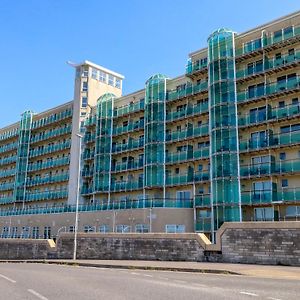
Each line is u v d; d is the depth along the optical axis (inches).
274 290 513.7
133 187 2055.9
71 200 2397.9
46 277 721.0
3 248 1839.3
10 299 444.5
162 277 708.7
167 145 1975.9
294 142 1510.8
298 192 1461.6
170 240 1176.8
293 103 1573.6
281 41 1581.0
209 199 1691.7
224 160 1640.0
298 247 922.7
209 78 1766.7
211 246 1075.9
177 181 1878.7
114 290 512.7
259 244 987.9
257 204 1550.2
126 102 2273.6
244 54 1690.5
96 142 2305.6
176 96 1972.2
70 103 2704.2
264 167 1563.7
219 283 598.9
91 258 1400.1
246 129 1663.4
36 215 2373.3
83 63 2598.4
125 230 1817.2
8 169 3105.3
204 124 1850.4
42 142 2839.6
